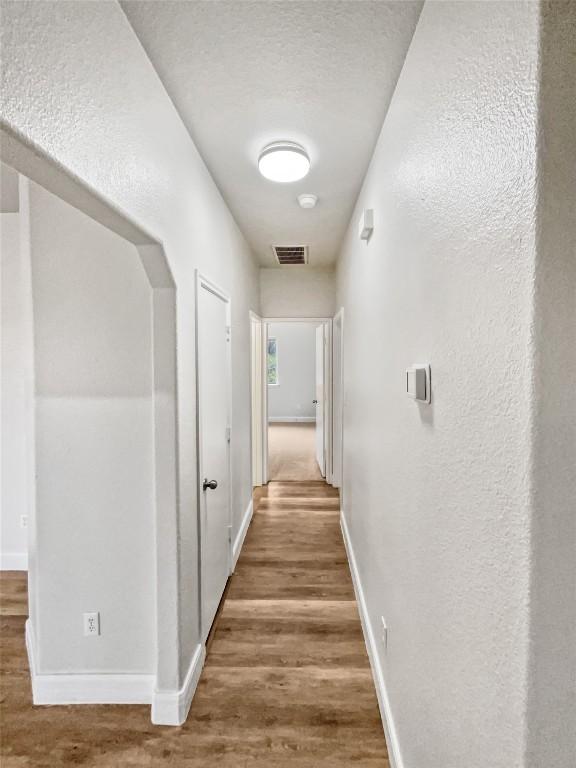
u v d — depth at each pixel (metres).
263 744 1.44
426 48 1.01
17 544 2.73
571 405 0.54
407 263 1.19
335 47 1.20
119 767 1.37
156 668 1.56
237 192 2.29
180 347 1.57
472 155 0.73
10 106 0.67
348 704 1.61
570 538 0.54
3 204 2.42
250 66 1.29
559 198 0.52
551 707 0.55
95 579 1.63
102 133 0.98
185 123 1.61
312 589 2.46
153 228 1.31
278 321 4.29
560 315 0.53
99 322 1.60
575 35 0.51
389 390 1.44
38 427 1.61
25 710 1.59
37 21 0.74
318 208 2.55
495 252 0.64
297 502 4.00
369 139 1.71
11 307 2.65
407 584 1.19
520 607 0.56
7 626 2.12
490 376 0.66
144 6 1.07
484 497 0.68
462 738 0.77
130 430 1.61
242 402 3.18
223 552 2.41
